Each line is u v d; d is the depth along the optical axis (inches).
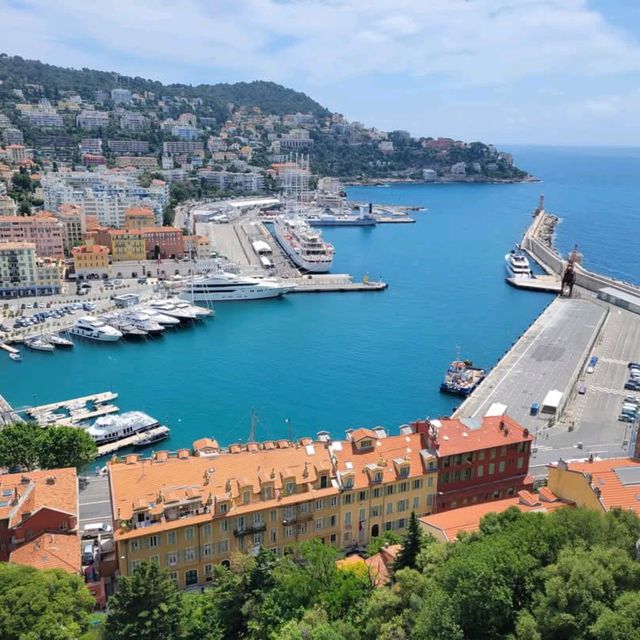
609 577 2500.0
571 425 6628.9
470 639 2586.1
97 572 4010.8
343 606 3058.6
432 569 3006.9
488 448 4753.9
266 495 4158.5
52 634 2778.1
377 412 7691.9
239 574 3218.5
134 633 2800.2
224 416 7524.6
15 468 5275.6
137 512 3863.2
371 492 4439.0
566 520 3009.4
